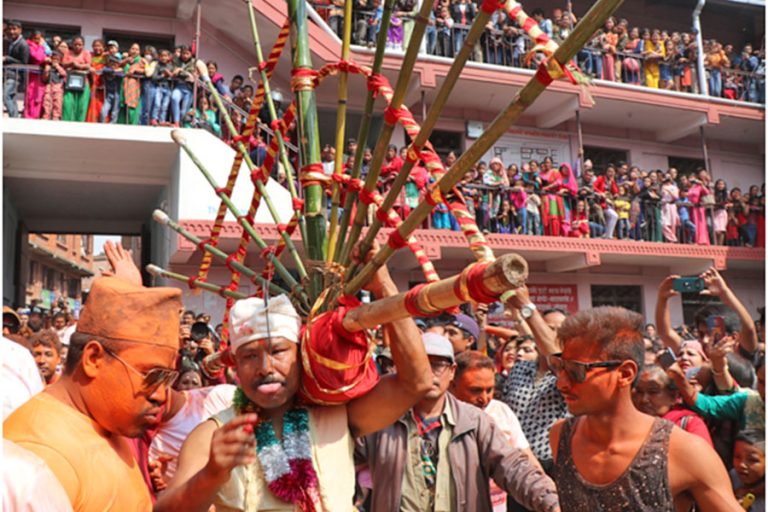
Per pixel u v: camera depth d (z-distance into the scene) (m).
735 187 13.47
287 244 2.02
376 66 1.79
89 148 8.71
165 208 9.70
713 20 14.84
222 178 8.60
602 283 12.52
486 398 2.94
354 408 1.83
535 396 3.16
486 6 1.37
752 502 2.45
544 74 1.21
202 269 2.33
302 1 2.02
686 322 12.99
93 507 1.26
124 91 8.65
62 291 23.45
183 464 1.68
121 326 1.37
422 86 10.56
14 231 10.91
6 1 9.55
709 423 3.01
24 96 8.63
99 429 1.39
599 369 1.81
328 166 9.08
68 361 1.40
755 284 13.60
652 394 2.79
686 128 12.95
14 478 1.11
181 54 9.08
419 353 1.73
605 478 1.83
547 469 3.01
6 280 10.27
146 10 10.12
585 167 11.66
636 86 12.00
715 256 12.03
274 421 1.78
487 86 11.20
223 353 2.02
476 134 12.01
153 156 9.05
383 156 1.67
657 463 1.77
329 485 1.71
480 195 10.62
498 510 3.08
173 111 8.84
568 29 11.81
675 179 13.27
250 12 2.52
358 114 11.36
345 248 1.82
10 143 8.48
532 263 12.11
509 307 2.59
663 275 12.95
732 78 13.45
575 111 11.74
